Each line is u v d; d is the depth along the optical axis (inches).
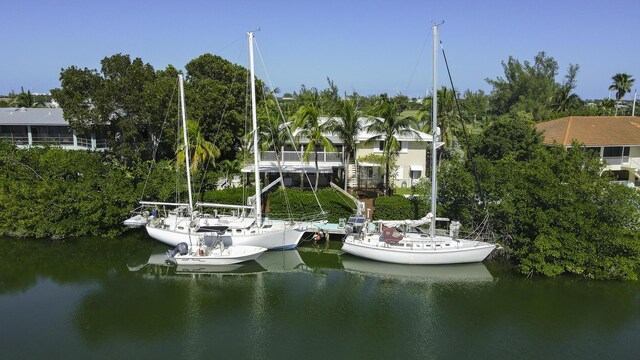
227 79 1888.5
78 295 1032.2
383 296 1029.2
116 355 790.5
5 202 1333.7
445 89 1718.8
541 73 3378.4
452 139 1792.6
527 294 1026.1
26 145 2039.9
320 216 1409.9
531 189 1130.0
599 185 1081.4
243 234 1211.2
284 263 1268.5
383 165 1599.4
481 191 1181.1
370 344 829.2
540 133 1734.7
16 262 1226.6
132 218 1339.8
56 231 1337.4
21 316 932.0
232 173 1793.8
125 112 1702.8
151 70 1705.2
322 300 1010.7
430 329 882.1
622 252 1063.0
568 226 1066.1
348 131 1583.4
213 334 863.1
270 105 1884.8
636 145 1680.6
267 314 944.9
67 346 818.8
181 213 1349.7
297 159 1841.8
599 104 2854.3
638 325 888.3
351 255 1227.9
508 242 1187.3
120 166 1657.2
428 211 1341.0
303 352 801.6
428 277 1134.4
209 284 1096.8
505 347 816.9
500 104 3572.8
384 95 2544.3
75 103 1621.6
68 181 1422.2
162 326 892.6
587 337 847.1
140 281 1109.7
